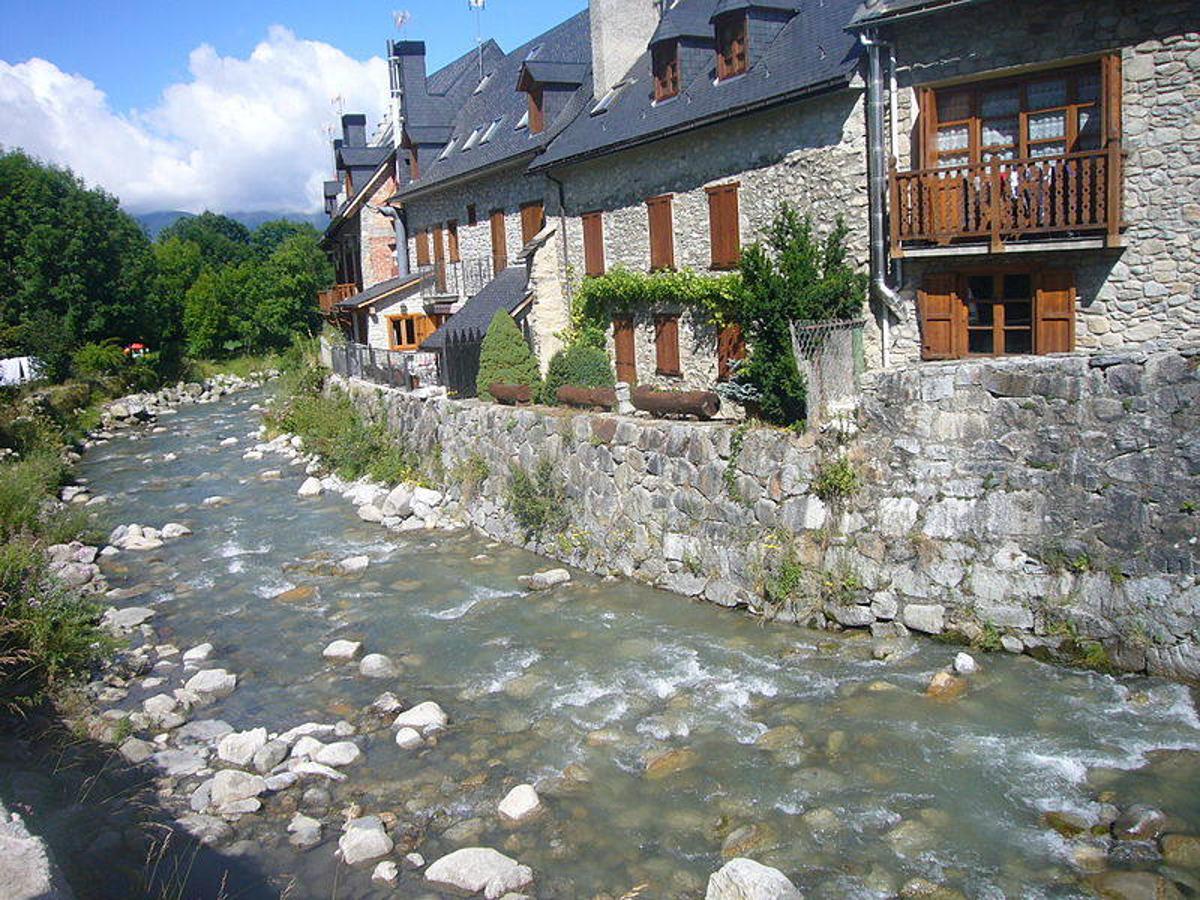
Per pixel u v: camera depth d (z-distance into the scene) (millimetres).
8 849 6215
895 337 15445
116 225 50719
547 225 24953
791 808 8344
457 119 37906
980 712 9617
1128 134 12906
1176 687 9672
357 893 7523
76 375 42188
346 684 11664
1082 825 7785
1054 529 10492
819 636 11852
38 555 13234
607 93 24188
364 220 41469
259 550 18000
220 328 56781
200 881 7723
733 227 18125
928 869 7406
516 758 9570
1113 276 13305
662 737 9766
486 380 21266
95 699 11297
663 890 7414
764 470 12656
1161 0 12422
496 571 15719
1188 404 9617
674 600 13617
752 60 17906
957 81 14203
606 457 15078
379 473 22062
